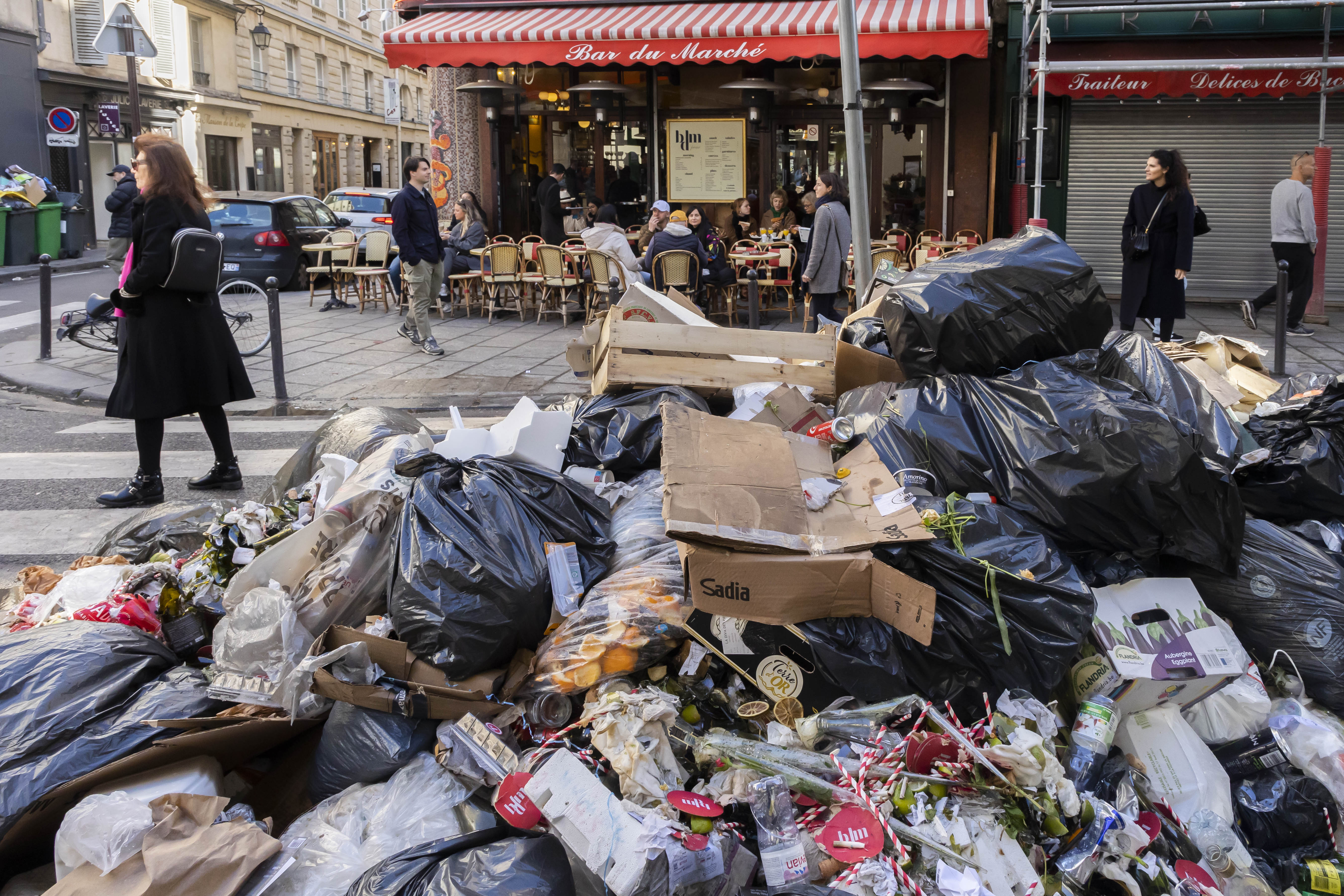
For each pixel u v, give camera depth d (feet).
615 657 8.93
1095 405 9.82
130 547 12.69
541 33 38.47
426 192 32.83
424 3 42.98
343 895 7.38
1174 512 9.41
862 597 8.61
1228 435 11.59
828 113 44.24
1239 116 42.16
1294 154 42.04
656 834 7.33
